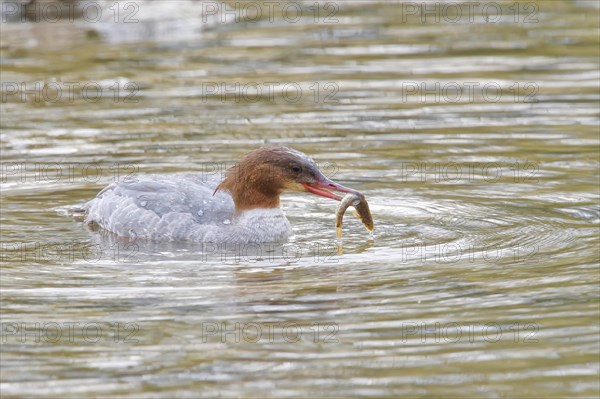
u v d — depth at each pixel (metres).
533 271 12.49
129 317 11.26
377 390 9.62
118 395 9.55
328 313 11.33
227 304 11.62
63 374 9.98
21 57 24.03
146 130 18.67
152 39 25.73
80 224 14.83
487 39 24.67
